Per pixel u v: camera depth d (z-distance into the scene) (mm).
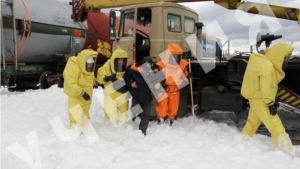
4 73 8547
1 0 8344
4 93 9492
